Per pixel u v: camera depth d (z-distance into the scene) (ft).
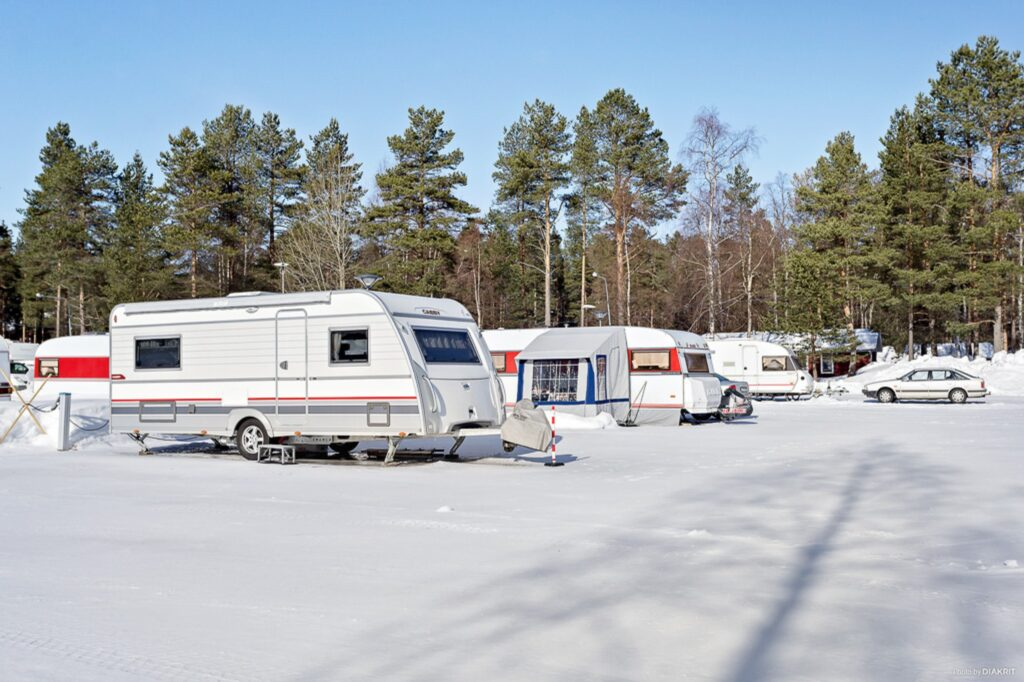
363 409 50.67
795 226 172.86
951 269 159.33
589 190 178.81
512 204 200.95
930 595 21.01
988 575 23.03
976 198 152.25
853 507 34.53
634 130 176.96
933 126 167.73
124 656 16.81
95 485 42.68
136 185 229.86
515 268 216.95
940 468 47.16
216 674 15.80
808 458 53.21
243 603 20.59
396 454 56.08
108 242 214.69
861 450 57.77
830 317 156.87
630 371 86.53
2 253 246.27
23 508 35.22
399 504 36.04
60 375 112.27
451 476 45.93
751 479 43.55
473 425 53.47
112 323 58.95
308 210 169.99
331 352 51.65
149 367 57.62
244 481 44.27
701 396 84.23
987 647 17.15
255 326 54.08
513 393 95.04
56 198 211.82
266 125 198.80
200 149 183.32
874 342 189.67
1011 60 155.84
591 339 84.43
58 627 18.71
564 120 185.37
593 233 204.44
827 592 21.34
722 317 189.98
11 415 65.57
